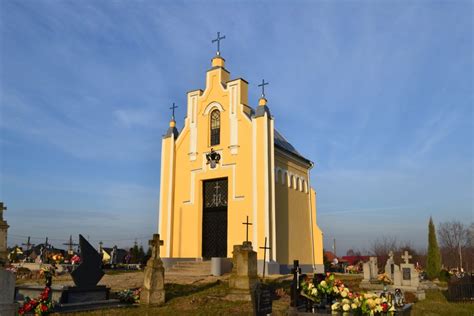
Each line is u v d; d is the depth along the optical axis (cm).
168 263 2522
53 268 2817
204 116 2669
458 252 7150
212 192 2572
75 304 1375
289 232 2648
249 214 2347
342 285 1103
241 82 2553
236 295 1500
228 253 2386
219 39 2750
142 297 1485
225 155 2514
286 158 2744
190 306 1423
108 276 2336
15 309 1054
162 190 2731
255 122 2420
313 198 3017
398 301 1174
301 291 1085
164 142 2797
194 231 2556
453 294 1973
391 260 2581
